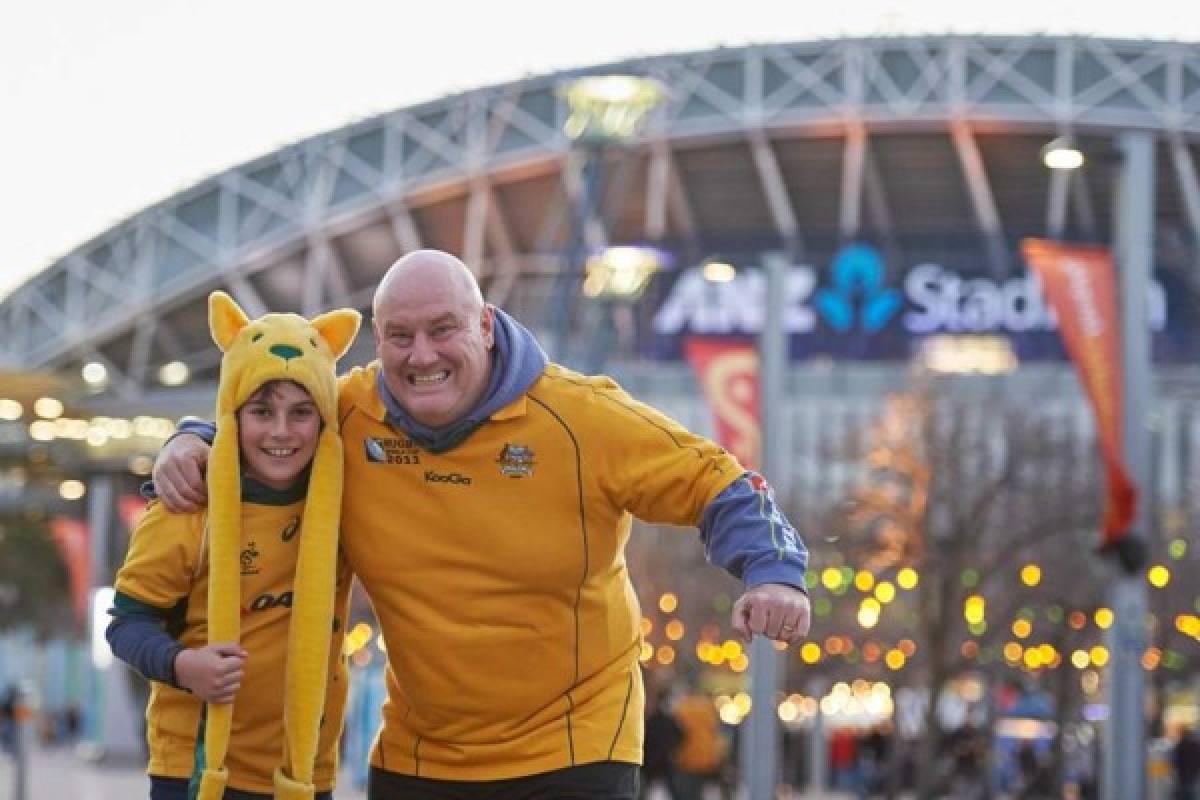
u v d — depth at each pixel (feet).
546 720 23.54
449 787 23.66
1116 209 88.53
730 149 342.44
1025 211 346.13
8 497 233.96
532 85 347.77
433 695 23.44
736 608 22.77
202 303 359.87
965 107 337.52
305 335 23.03
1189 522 179.52
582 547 23.29
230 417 22.88
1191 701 208.33
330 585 22.82
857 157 340.80
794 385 323.57
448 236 353.92
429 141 349.00
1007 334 341.41
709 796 153.17
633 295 139.23
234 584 22.68
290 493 23.21
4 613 299.17
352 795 125.49
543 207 346.74
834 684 221.66
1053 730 182.09
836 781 210.38
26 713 89.51
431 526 23.17
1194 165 341.62
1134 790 84.07
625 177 339.57
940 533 149.28
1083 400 286.25
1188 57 340.18
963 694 224.94
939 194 345.51
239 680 22.57
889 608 184.55
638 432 23.25
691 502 23.32
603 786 23.45
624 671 24.00
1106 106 338.54
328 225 350.23
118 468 154.40
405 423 22.98
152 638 22.91
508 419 23.02
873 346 344.08
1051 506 159.12
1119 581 84.69
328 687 24.02
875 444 167.53
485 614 23.21
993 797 170.91
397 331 22.63
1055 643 174.81
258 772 23.52
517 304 344.49
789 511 187.93
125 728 181.68
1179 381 160.66
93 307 362.12
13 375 132.16
